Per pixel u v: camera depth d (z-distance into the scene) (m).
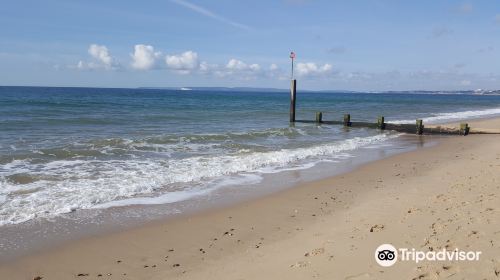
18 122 24.94
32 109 36.44
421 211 8.05
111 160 14.58
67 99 59.28
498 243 5.80
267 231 7.97
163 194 10.57
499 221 6.76
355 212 8.80
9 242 7.34
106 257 6.82
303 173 13.35
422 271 5.27
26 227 8.04
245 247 7.16
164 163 14.22
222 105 56.88
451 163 14.81
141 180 11.69
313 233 7.63
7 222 8.23
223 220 8.67
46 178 11.65
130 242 7.45
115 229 8.08
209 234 7.86
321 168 14.19
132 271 6.30
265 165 14.50
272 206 9.66
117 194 10.29
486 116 43.44
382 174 13.16
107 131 22.67
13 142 17.44
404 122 34.00
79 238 7.60
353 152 17.89
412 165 14.67
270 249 6.97
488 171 12.22
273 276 5.75
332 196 10.50
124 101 60.28
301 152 16.91
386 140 22.52
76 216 8.73
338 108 56.97
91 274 6.21
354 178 12.61
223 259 6.66
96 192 10.33
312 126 28.77
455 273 5.11
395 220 7.69
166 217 8.84
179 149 17.25
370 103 77.62
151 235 7.80
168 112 39.16
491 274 4.98
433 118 39.41
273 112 43.38
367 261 5.82
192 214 9.05
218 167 13.73
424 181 11.66
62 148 16.20
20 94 77.94
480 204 8.05
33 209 8.98
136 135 21.14
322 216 8.80
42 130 22.03
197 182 11.87
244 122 30.80
